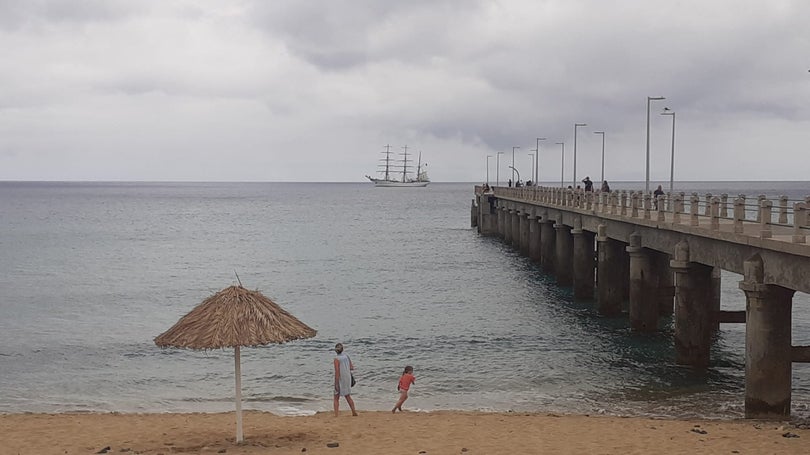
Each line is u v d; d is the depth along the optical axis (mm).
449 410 24562
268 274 63656
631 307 34906
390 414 22500
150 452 18000
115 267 68625
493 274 61375
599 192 42688
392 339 36594
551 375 29203
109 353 34000
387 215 157000
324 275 62625
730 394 25688
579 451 17688
